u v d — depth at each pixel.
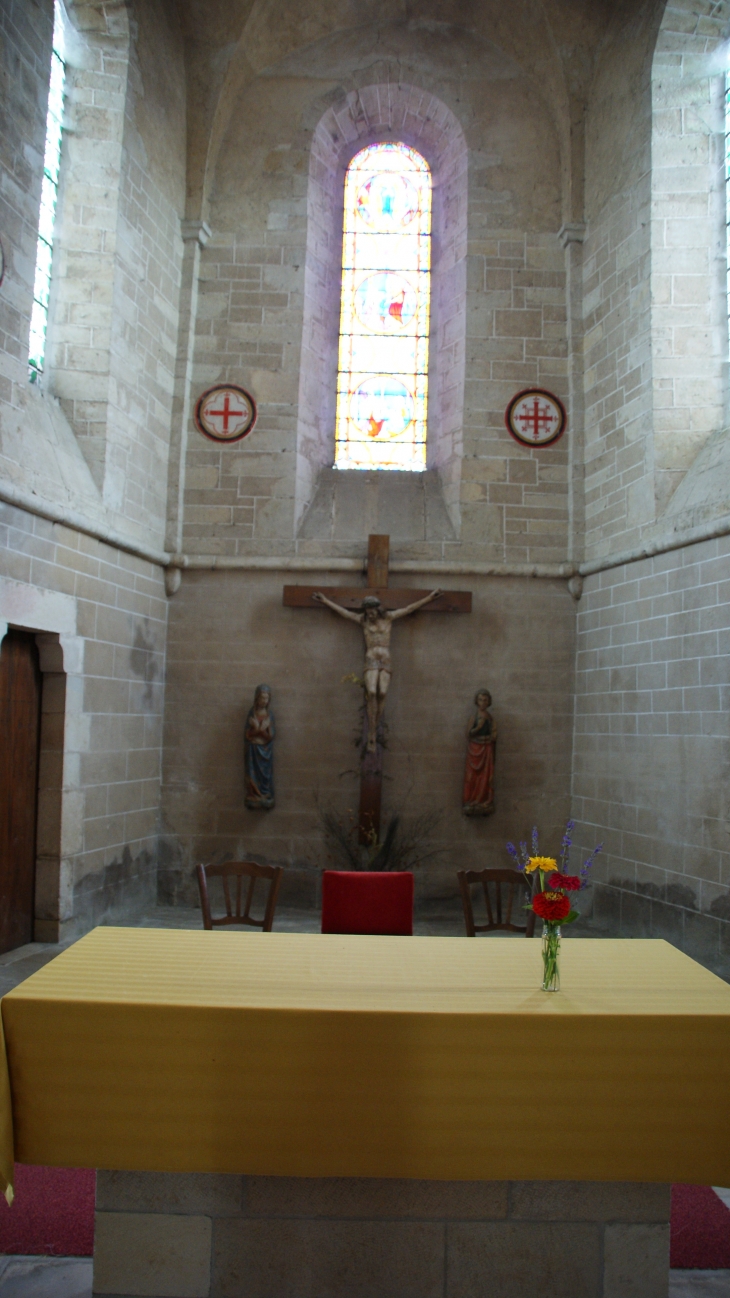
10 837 7.85
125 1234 3.40
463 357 11.13
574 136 11.02
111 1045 3.24
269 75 11.44
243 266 11.20
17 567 7.51
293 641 10.70
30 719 8.16
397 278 11.98
